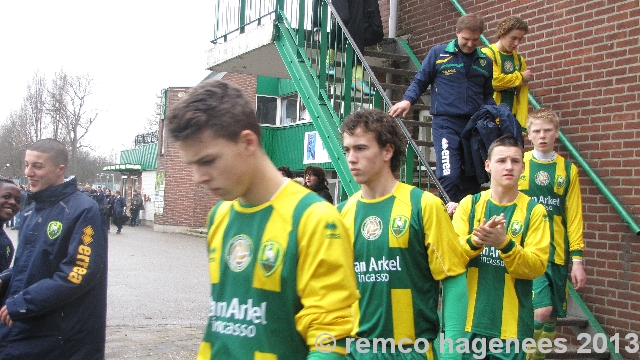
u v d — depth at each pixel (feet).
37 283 10.85
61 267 10.94
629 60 18.85
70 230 11.25
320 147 60.54
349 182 19.15
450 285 9.91
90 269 11.03
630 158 18.63
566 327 20.16
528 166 17.48
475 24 17.65
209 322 6.89
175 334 23.79
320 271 6.22
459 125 18.11
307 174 21.61
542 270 12.46
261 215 6.57
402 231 10.15
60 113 146.00
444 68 18.21
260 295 6.40
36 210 11.74
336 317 6.15
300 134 65.36
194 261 50.42
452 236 10.05
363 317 10.39
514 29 18.94
